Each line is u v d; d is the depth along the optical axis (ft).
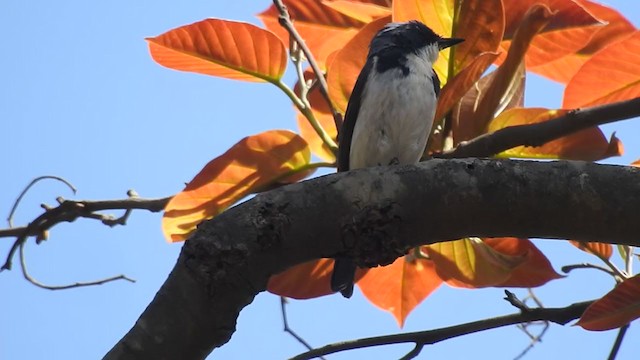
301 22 32.42
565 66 31.55
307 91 30.63
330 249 21.01
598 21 28.89
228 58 29.22
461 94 27.25
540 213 20.89
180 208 27.94
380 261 21.09
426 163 21.25
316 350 27.40
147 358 19.81
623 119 26.68
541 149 28.53
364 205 20.83
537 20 26.22
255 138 28.17
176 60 29.43
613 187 20.71
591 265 29.40
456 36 29.60
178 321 20.04
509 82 27.45
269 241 20.47
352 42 28.96
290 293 29.25
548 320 27.99
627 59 27.37
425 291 31.50
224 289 20.18
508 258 27.96
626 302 24.56
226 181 28.12
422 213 20.95
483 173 20.98
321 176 21.26
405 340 27.63
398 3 29.14
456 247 28.37
